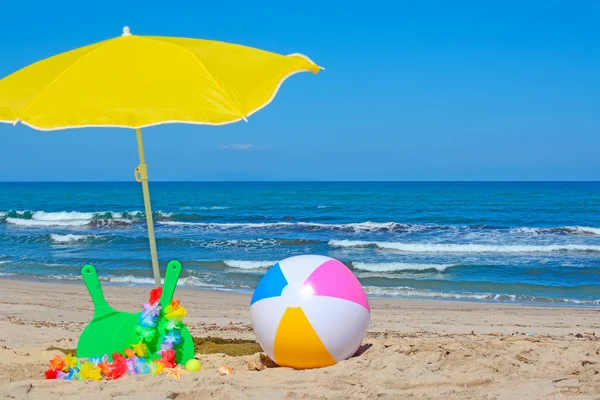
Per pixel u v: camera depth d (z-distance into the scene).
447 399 4.60
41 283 16.69
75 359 5.42
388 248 25.20
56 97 4.79
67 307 12.30
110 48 5.14
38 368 5.94
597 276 18.06
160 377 5.04
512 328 10.15
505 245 25.31
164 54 5.04
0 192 95.25
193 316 11.43
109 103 4.66
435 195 72.56
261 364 5.91
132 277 17.97
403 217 43.31
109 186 132.38
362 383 4.98
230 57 5.23
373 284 16.94
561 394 4.73
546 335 9.28
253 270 19.38
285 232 31.94
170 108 4.60
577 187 102.94
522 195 71.12
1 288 15.48
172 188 113.44
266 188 108.31
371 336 8.71
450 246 24.53
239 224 34.81
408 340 7.77
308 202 61.41
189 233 31.28
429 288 16.33
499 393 4.76
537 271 18.92
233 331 9.08
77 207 56.84
